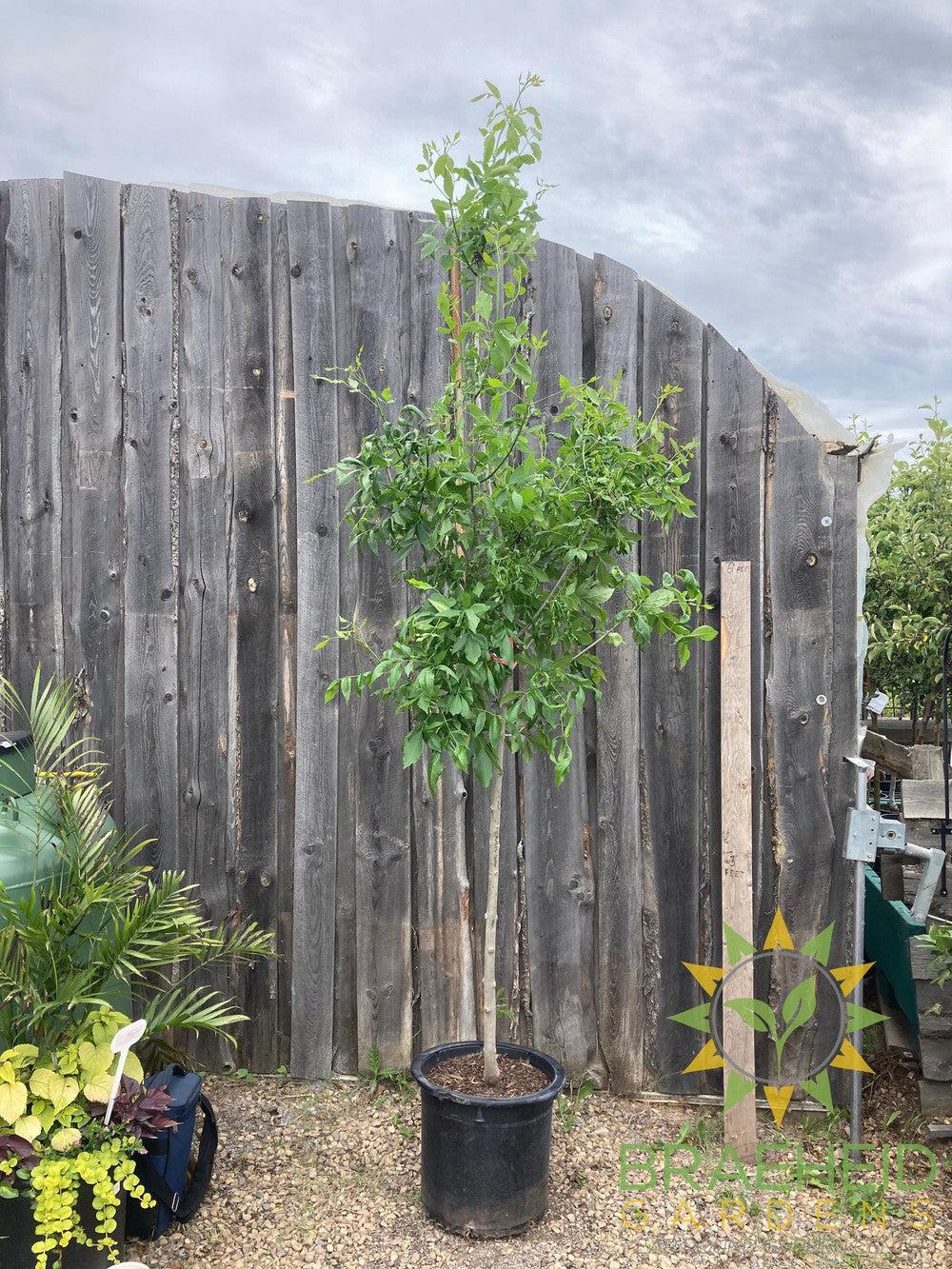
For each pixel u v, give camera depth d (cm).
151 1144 273
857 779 346
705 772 363
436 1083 291
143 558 375
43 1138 246
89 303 374
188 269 373
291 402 372
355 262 369
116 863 342
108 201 373
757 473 356
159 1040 321
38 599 377
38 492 377
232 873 374
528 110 277
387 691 275
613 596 362
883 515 468
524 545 272
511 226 283
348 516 350
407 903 371
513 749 279
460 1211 280
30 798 306
